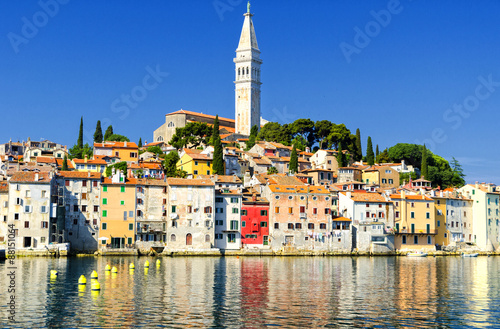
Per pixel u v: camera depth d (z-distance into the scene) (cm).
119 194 17075
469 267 14862
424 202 19888
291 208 18112
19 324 7425
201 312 8175
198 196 17400
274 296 9488
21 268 12531
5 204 15800
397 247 19412
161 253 16912
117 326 7394
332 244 18312
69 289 9794
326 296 9562
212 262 14950
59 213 16400
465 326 7638
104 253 16512
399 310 8506
